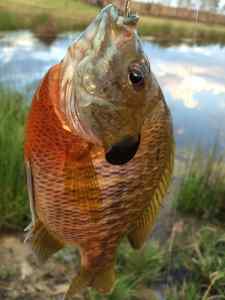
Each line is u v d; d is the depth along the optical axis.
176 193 0.66
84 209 0.17
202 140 0.91
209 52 1.85
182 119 1.02
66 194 0.16
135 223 0.18
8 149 0.55
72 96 0.15
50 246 0.18
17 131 0.60
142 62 0.15
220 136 0.94
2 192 0.53
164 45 1.87
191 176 0.66
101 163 0.16
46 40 1.64
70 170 0.16
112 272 0.19
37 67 1.22
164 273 0.50
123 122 0.15
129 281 0.47
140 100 0.15
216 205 0.63
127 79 0.15
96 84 0.15
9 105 0.72
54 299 0.45
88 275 0.19
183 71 1.42
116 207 0.17
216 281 0.49
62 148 0.15
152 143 0.17
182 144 0.88
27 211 0.54
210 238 0.57
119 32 0.15
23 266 0.48
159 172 0.17
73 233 0.17
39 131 0.16
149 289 0.48
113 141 0.15
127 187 0.17
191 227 0.60
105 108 0.15
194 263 0.51
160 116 0.16
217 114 1.07
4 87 0.82
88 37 0.15
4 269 0.47
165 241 0.56
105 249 0.18
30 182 0.17
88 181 0.16
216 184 0.65
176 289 0.48
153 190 0.17
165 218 0.61
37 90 0.16
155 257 0.49
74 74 0.15
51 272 0.48
